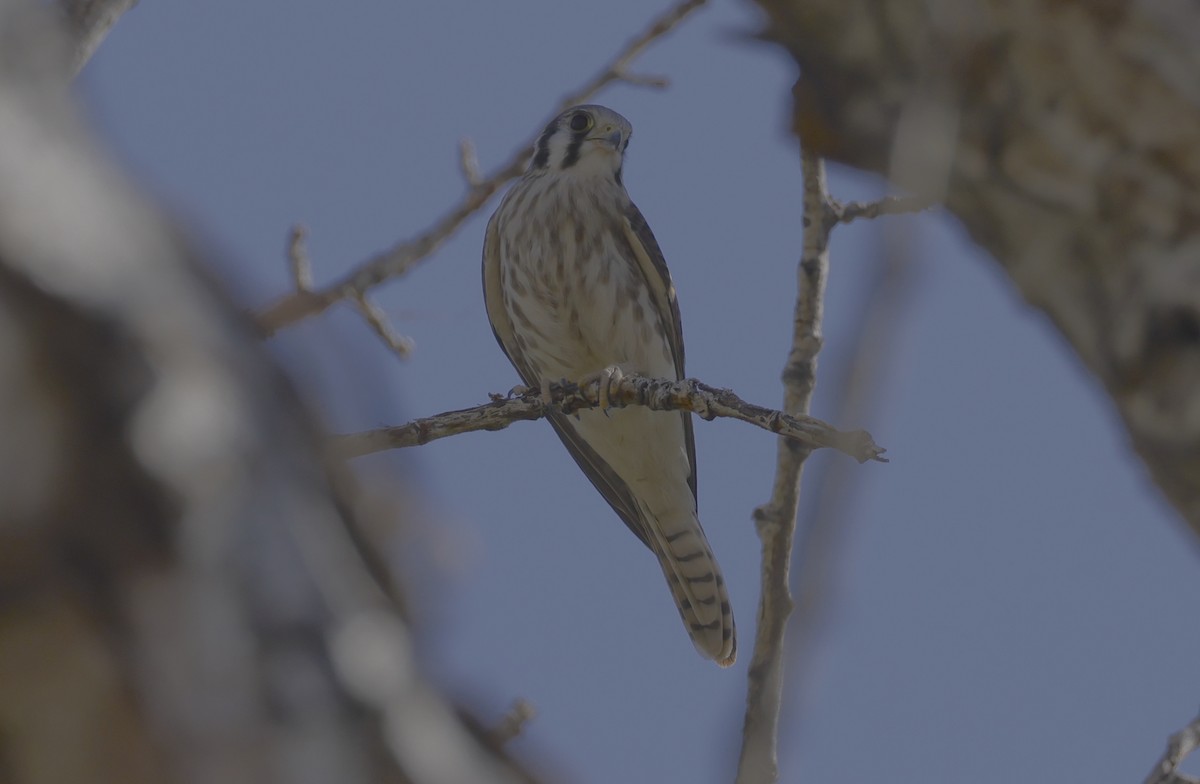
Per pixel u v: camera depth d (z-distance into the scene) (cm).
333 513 301
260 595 284
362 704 284
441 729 298
